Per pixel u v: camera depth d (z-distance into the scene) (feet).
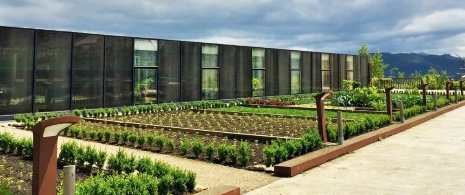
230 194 21.75
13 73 62.90
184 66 92.73
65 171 15.97
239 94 107.96
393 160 33.27
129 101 80.84
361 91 90.12
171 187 22.89
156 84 86.38
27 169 27.50
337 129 41.11
